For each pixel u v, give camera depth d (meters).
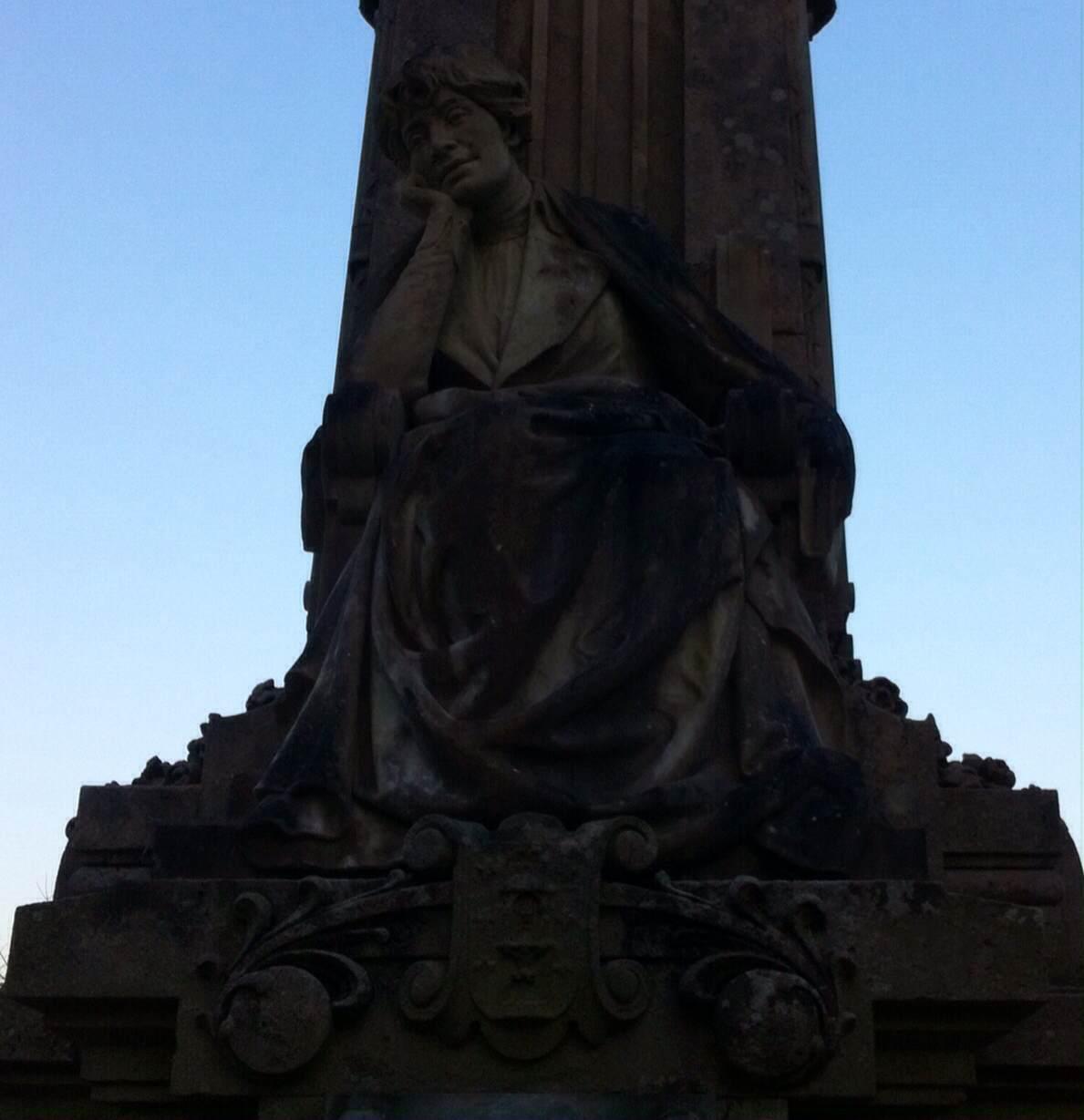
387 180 8.49
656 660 5.88
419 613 6.07
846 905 5.29
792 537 6.44
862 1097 5.09
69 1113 6.07
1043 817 6.52
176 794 6.55
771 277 8.09
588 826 5.36
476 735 5.64
